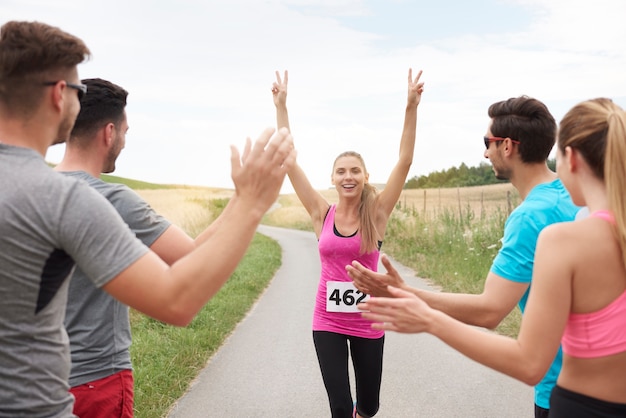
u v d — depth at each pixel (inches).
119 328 102.4
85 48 73.1
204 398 219.8
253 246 1000.2
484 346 73.4
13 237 63.3
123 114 106.3
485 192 2477.9
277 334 330.0
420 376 244.5
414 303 76.2
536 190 108.0
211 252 66.3
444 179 3348.9
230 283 511.2
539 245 73.7
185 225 970.1
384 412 203.2
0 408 64.9
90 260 64.7
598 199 74.1
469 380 237.8
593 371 72.0
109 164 106.6
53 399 67.6
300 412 204.7
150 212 100.0
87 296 98.6
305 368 259.3
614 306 70.7
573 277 71.4
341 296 160.7
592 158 73.7
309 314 390.3
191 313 66.2
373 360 162.6
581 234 71.6
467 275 474.6
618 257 70.7
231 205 75.5
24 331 65.2
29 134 69.6
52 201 64.6
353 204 168.2
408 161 171.5
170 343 286.8
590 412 71.7
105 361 99.8
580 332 72.3
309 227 1857.8
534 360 71.9
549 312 71.4
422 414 200.4
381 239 172.4
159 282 65.1
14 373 64.9
